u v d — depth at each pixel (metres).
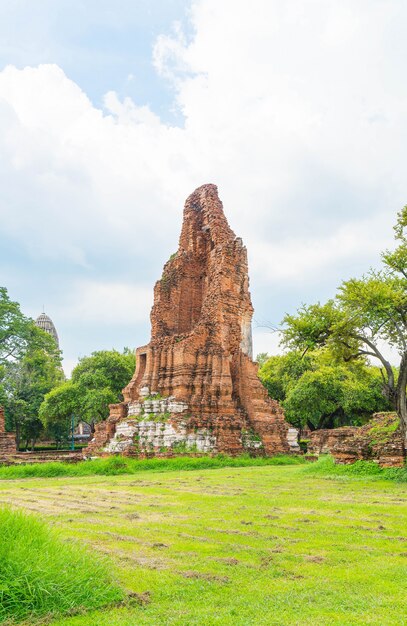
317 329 25.27
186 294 45.47
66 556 7.90
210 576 8.44
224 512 14.54
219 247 42.94
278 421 40.22
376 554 9.95
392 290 24.34
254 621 6.61
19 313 76.12
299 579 8.43
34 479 26.52
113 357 63.59
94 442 41.22
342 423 63.59
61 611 6.87
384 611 7.00
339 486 20.89
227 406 38.03
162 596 7.58
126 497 17.92
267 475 26.14
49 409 62.78
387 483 21.59
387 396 24.38
